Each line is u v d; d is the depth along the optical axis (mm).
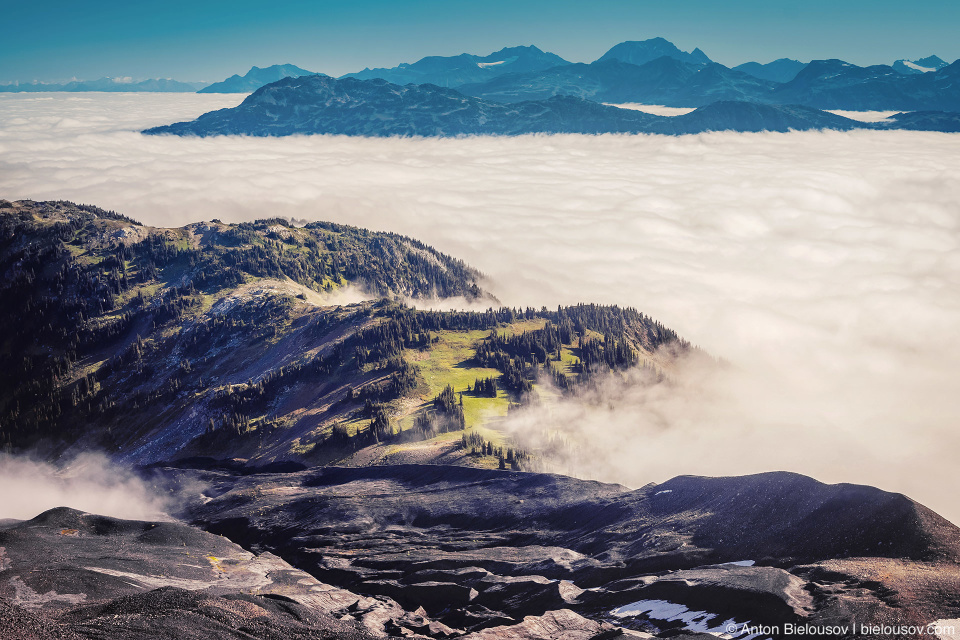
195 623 78188
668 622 89312
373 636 89188
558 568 115812
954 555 88812
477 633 91062
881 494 100188
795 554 98500
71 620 78625
